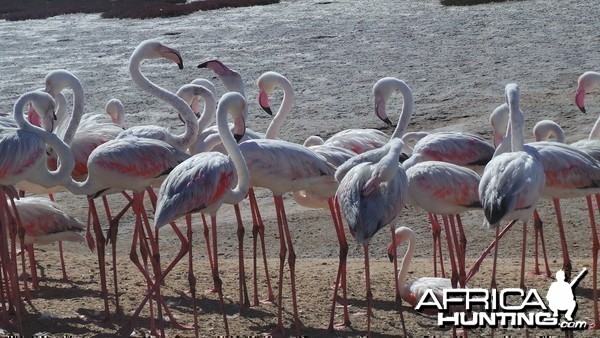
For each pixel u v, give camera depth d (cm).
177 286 902
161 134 913
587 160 770
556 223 1149
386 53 2523
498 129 980
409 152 997
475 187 746
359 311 807
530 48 2441
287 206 1323
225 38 2955
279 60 2506
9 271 741
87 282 918
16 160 741
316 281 916
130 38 3078
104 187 782
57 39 3152
